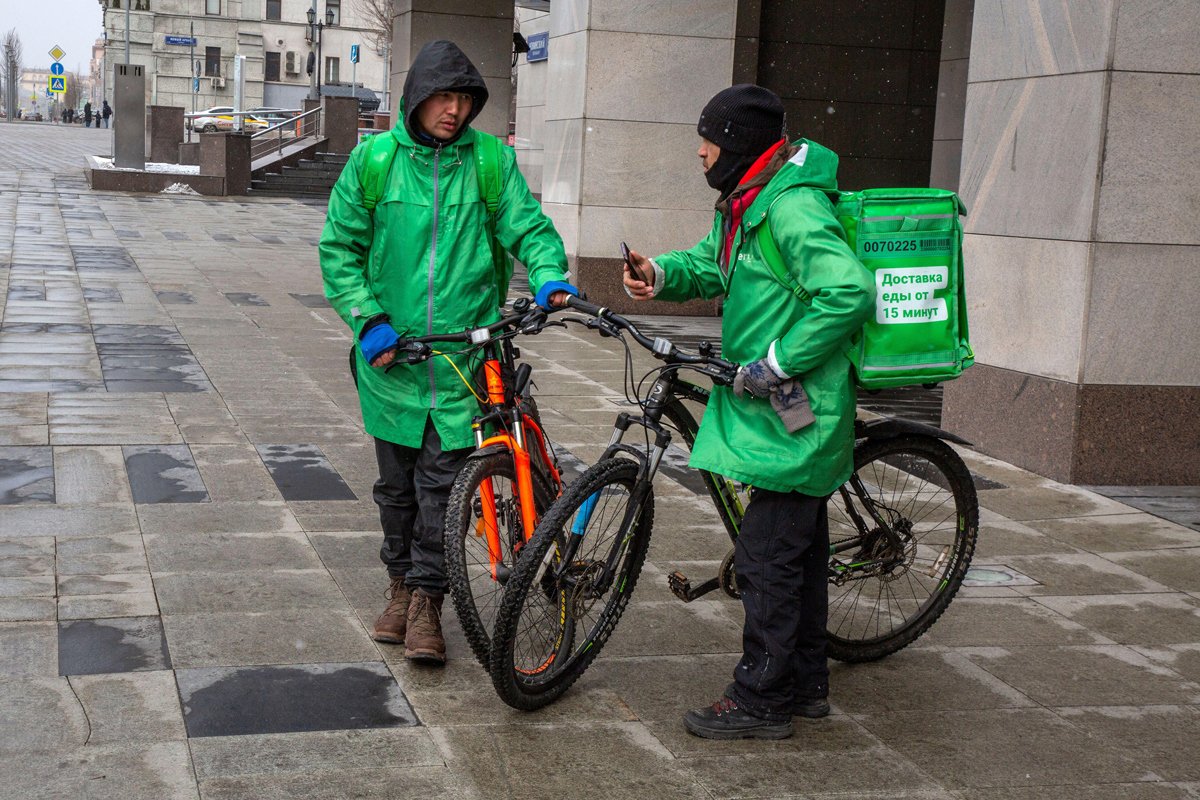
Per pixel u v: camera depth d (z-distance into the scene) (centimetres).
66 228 1711
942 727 347
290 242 1720
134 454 596
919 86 1434
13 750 306
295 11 6644
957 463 396
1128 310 610
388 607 394
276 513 516
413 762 312
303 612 409
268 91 6688
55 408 684
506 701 335
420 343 358
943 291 331
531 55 2300
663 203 1222
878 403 854
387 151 369
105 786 291
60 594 413
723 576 370
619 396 792
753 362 318
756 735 334
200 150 2755
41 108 13125
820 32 1402
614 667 381
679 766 318
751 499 338
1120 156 596
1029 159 642
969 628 426
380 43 5366
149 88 6506
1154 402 619
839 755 328
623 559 369
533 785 304
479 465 347
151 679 351
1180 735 346
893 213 324
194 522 498
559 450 648
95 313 1020
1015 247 654
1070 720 354
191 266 1381
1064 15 613
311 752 314
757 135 324
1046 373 635
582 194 1206
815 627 348
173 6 6462
